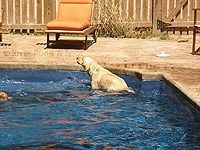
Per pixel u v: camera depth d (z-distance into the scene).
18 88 10.26
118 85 9.81
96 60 11.69
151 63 11.27
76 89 10.12
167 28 16.86
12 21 16.75
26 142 7.03
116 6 16.31
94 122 7.95
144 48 13.65
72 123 7.90
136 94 9.75
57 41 14.11
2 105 8.85
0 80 11.09
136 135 7.33
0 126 7.72
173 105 8.95
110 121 8.00
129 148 6.80
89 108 8.73
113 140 7.13
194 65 11.14
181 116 8.23
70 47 13.73
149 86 10.12
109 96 9.52
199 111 7.54
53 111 8.53
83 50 13.21
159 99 9.38
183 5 16.72
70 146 6.88
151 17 16.72
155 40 15.34
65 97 9.45
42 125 7.79
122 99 9.35
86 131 7.52
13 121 7.98
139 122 7.95
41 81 11.09
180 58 12.09
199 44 14.39
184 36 16.31
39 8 16.73
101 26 16.22
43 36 16.09
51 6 16.75
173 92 9.15
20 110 8.57
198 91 8.61
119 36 16.06
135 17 16.72
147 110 8.61
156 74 10.12
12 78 11.20
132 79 10.60
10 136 7.27
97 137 7.25
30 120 8.04
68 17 14.27
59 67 11.05
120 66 11.20
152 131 7.49
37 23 16.78
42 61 11.57
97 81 10.05
